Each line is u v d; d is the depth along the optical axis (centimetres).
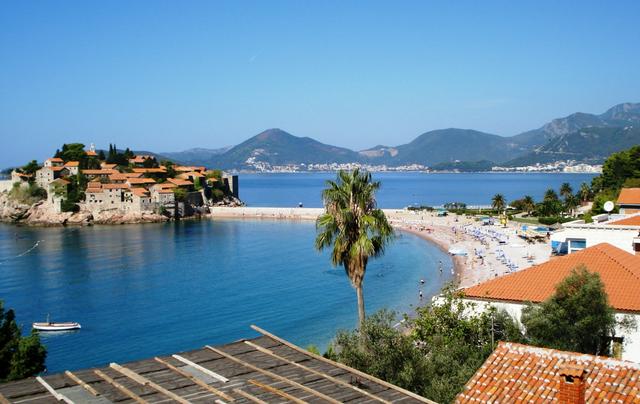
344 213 3678
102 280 12088
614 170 18112
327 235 3856
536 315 3061
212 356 2025
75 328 8344
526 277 3975
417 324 3678
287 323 8456
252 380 1817
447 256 14425
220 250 16538
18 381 1794
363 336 3012
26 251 16662
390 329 2975
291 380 1833
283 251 16162
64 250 16825
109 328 8394
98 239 19488
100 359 7031
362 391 1789
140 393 1689
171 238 19575
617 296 3475
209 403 1630
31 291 11056
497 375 2114
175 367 1905
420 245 16600
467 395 2056
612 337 3195
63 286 11506
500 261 12775
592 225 6219
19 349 4119
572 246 5772
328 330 8000
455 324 3481
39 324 8312
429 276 11850
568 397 1727
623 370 1975
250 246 17325
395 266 13138
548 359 2125
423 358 2872
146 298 10325
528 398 1959
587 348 2912
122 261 14662
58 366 6806
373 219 3703
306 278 11944
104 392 1700
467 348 3094
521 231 16838
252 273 12719
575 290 3005
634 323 3228
